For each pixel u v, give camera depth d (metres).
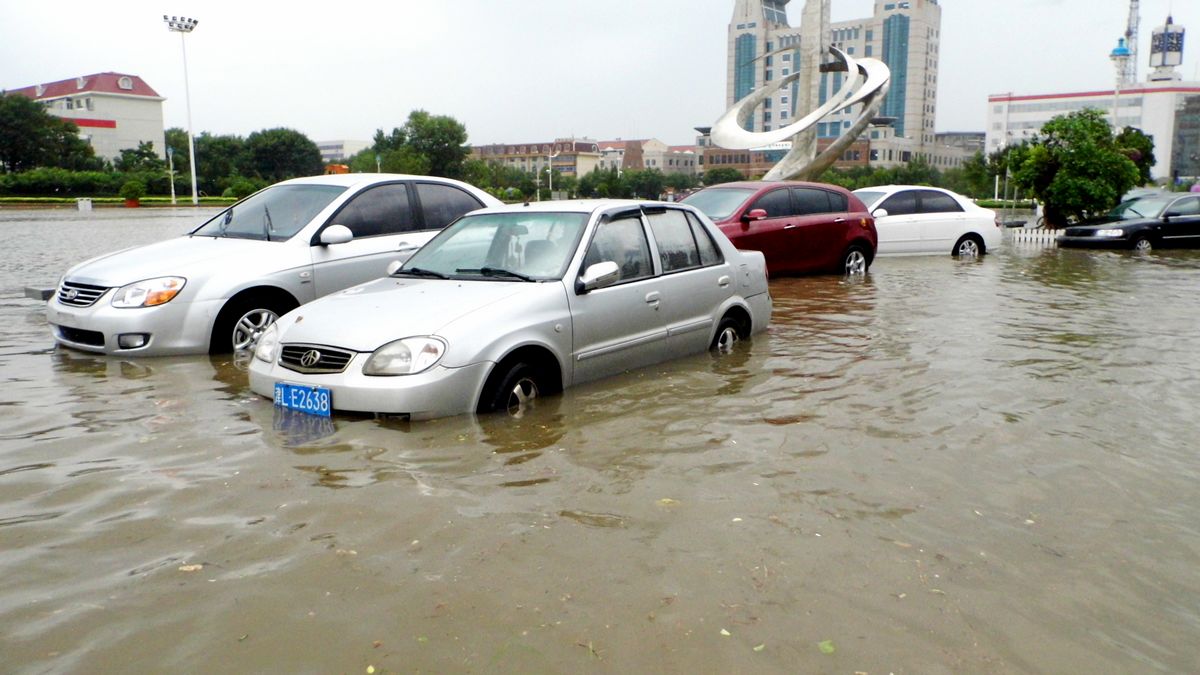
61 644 2.62
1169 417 5.25
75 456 4.29
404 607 2.85
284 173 110.25
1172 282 12.73
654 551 3.28
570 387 5.55
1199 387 6.03
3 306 9.38
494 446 4.41
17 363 6.45
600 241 5.91
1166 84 130.25
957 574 3.14
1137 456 4.50
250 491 3.81
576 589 2.98
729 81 162.12
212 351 6.80
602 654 2.59
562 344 5.38
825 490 3.94
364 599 2.89
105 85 114.88
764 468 4.22
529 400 5.20
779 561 3.21
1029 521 3.63
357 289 5.67
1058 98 133.00
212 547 3.27
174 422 4.86
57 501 3.72
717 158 155.75
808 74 35.03
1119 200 24.28
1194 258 17.45
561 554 3.24
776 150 148.25
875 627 2.76
